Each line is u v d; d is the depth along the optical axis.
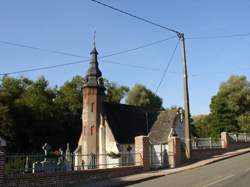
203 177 23.12
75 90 82.88
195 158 36.25
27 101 69.44
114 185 23.22
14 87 77.12
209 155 38.91
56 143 71.06
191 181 21.81
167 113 57.53
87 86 55.84
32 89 79.06
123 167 27.52
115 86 98.44
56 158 25.03
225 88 72.06
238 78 72.50
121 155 31.91
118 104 58.16
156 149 39.81
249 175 22.30
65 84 84.31
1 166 20.05
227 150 42.88
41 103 70.56
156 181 23.73
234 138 45.31
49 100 79.25
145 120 58.88
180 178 23.86
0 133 60.53
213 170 26.52
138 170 28.70
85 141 54.88
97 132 54.38
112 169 26.62
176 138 32.88
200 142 39.75
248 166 26.91
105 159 36.94
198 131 74.44
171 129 53.50
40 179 21.91
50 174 22.50
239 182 19.97
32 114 67.69
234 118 68.56
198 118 85.69
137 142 30.06
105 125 53.81
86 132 55.00
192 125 75.12
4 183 20.11
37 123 67.75
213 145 41.47
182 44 34.22
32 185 21.45
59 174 23.06
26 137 67.25
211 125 69.38
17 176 20.80
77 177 24.16
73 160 25.34
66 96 81.62
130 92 98.50
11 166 21.52
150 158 31.50
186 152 34.75
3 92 69.06
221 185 19.41
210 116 71.00
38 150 67.44
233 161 31.72
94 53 57.44
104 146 53.19
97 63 57.34
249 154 37.97
